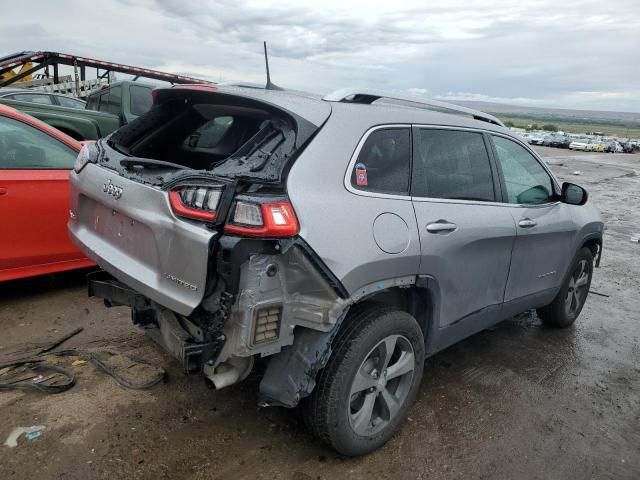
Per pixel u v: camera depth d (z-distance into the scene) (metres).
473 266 3.37
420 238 2.90
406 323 2.91
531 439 3.22
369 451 2.91
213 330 2.32
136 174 2.70
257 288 2.28
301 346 2.52
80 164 3.23
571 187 4.31
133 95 9.95
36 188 4.32
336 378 2.62
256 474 2.70
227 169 2.41
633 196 17.09
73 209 3.32
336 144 2.63
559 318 4.86
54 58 15.04
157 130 3.48
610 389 3.96
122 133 3.35
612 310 5.78
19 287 4.77
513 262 3.80
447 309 3.27
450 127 3.38
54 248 4.49
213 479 2.63
